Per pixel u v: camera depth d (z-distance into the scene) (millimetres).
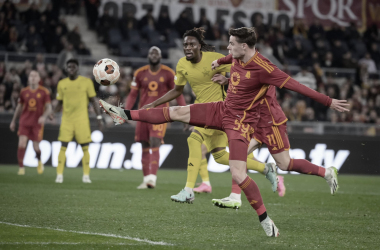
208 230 14609
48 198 21016
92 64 51594
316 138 46812
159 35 60125
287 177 42156
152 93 27906
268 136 17438
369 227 16031
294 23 67750
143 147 27781
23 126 34531
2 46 53094
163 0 63719
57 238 12688
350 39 67188
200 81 20406
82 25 61250
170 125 45750
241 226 15484
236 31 13703
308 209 20438
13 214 16438
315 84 56125
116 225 14938
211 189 27328
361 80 60594
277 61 60469
